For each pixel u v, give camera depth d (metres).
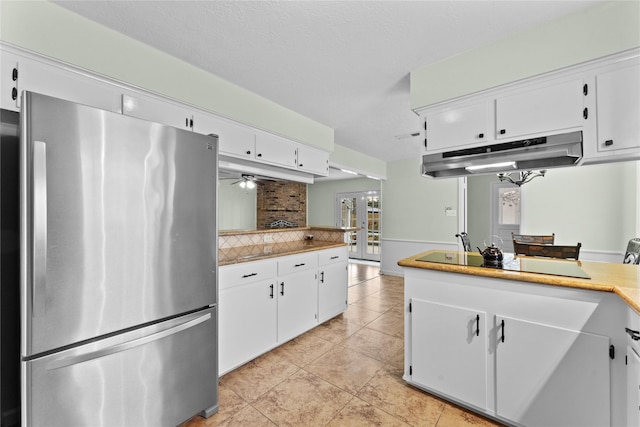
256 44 1.85
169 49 1.90
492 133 1.87
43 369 1.10
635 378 1.17
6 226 1.30
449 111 2.05
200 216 1.63
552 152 1.66
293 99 2.71
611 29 1.48
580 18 1.57
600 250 3.48
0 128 1.33
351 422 1.64
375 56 1.99
